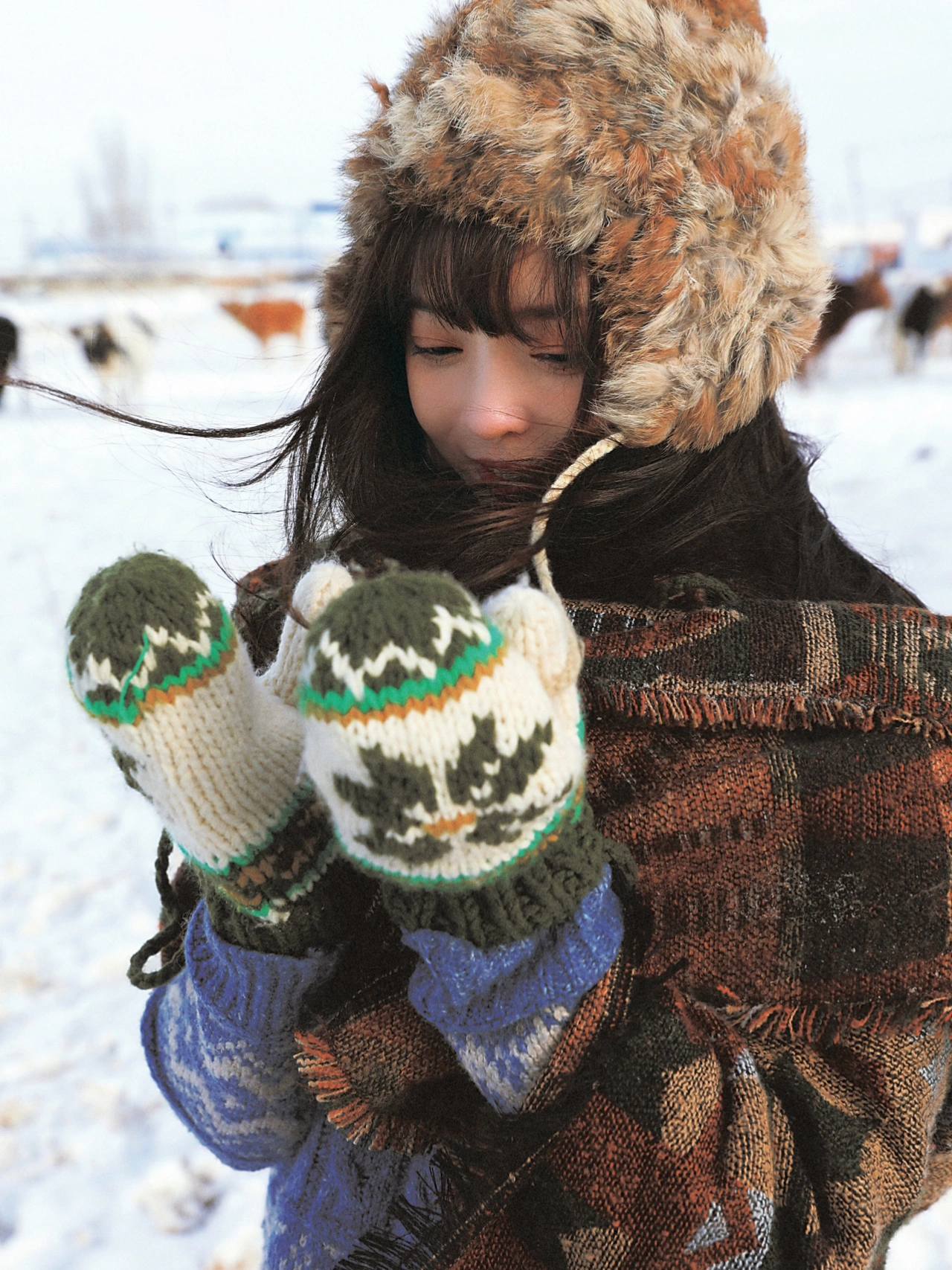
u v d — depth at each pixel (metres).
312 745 0.68
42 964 2.98
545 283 1.03
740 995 0.88
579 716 0.77
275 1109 0.98
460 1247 0.83
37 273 11.75
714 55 1.03
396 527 1.20
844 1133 0.83
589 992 0.81
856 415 10.12
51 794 3.92
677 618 1.05
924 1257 2.05
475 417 1.10
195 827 0.79
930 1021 0.88
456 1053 0.88
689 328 1.02
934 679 0.97
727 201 1.01
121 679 0.73
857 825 0.90
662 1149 0.79
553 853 0.75
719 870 0.90
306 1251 1.04
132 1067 2.61
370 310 1.18
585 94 1.00
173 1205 2.24
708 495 1.14
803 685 0.98
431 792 0.65
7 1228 2.21
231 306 13.00
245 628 1.26
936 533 5.79
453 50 1.07
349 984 0.91
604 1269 0.79
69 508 8.05
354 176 1.16
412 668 0.64
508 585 1.07
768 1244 0.78
